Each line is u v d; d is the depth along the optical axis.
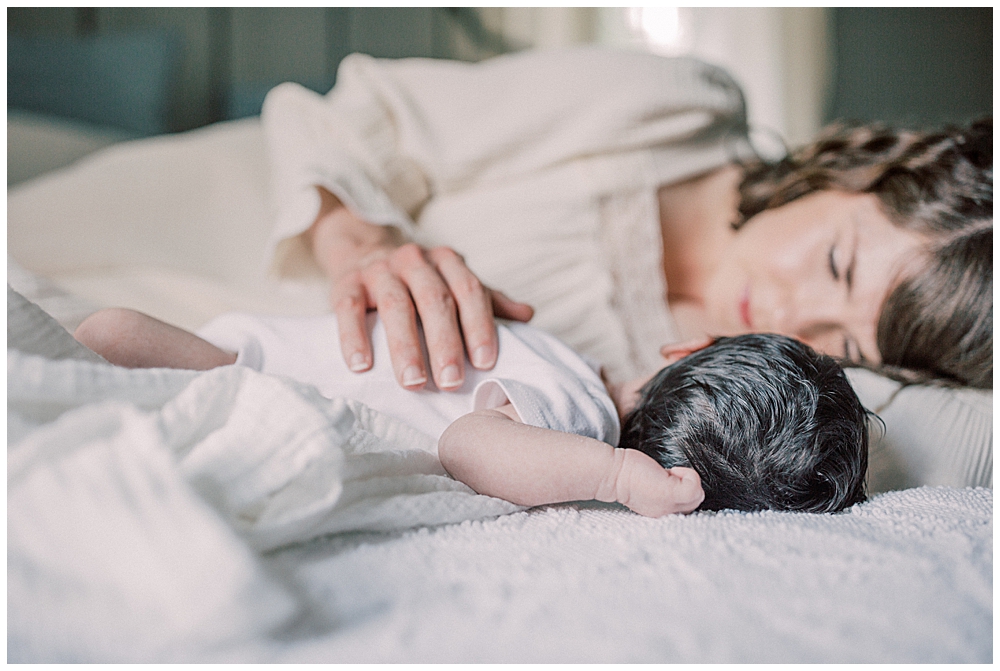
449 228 1.19
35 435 0.32
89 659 0.28
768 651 0.31
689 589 0.36
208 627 0.28
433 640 0.31
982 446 0.80
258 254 1.33
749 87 2.89
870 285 0.88
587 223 1.12
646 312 1.10
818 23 2.96
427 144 1.20
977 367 0.85
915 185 0.89
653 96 1.13
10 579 0.29
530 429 0.54
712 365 0.63
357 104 1.25
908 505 0.56
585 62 1.18
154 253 1.33
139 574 0.29
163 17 2.07
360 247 1.03
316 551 0.39
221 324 0.70
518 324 0.72
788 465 0.58
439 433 0.60
